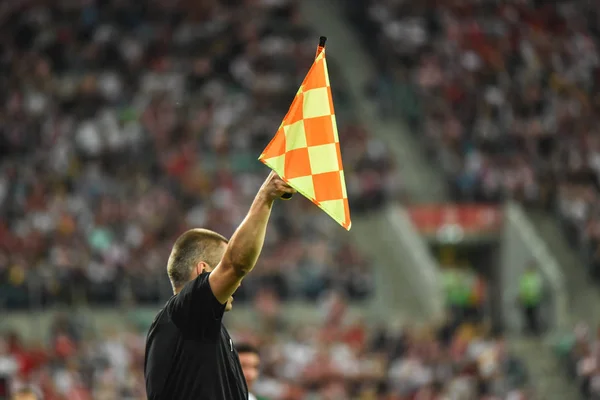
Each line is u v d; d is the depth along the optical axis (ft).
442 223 318.65
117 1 350.84
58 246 249.96
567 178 345.31
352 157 325.01
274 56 349.00
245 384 62.85
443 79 365.20
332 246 286.66
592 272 323.98
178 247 63.67
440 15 391.65
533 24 412.77
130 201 274.57
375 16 387.75
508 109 361.51
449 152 341.62
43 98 309.83
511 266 321.73
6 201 264.52
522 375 261.03
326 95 59.93
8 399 125.49
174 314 59.41
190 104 323.16
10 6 339.98
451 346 260.62
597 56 411.13
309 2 392.88
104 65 334.24
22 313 236.43
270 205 58.44
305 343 244.63
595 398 266.36
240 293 263.70
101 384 200.64
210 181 293.43
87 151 293.64
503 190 331.57
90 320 238.27
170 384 59.36
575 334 285.23
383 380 237.45
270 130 321.52
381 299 287.89
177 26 353.72
